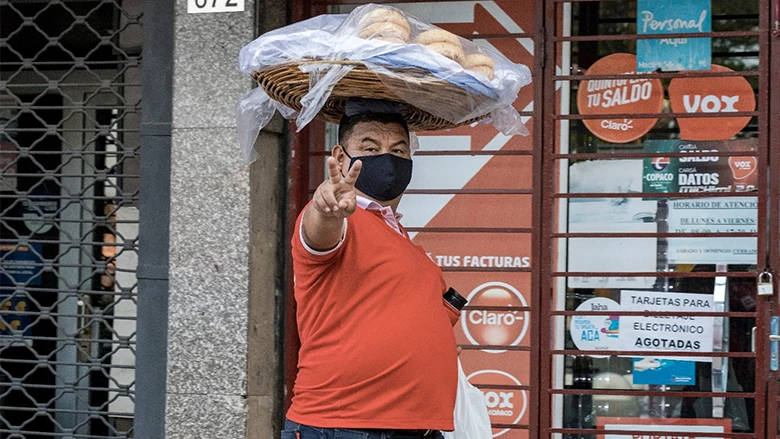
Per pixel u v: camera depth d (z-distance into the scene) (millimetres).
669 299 5020
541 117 5035
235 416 4715
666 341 5008
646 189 5051
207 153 4793
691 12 5023
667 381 5016
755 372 4848
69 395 6246
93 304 6199
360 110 3301
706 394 4855
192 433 4746
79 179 6230
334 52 3111
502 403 5109
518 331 5121
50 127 5273
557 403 5078
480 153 5125
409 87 3156
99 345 6164
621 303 5055
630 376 5047
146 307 4977
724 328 4961
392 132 3268
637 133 5070
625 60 5078
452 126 3750
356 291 3039
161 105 4996
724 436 4867
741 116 4902
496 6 5203
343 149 3297
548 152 5031
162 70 5000
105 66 6137
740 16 4980
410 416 3031
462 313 5176
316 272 3031
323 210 2738
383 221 3195
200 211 4785
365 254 3047
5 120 6203
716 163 4984
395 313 3037
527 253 5117
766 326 4820
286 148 5059
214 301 4754
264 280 4910
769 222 4824
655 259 5031
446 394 3113
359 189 3271
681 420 5000
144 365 4965
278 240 5047
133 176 5164
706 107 5000
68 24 5871
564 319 5098
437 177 5207
